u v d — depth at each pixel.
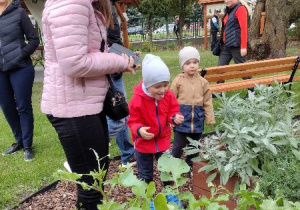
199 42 22.47
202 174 2.70
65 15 1.91
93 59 2.03
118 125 3.25
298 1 12.95
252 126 2.54
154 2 21.33
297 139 2.43
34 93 8.45
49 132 5.23
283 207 0.96
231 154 2.53
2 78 4.12
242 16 5.77
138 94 2.84
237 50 6.02
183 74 3.49
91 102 2.11
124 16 10.74
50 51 2.11
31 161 4.18
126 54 2.39
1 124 5.93
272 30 11.20
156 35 28.72
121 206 0.94
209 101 3.51
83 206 2.24
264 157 2.42
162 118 2.90
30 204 3.20
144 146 2.94
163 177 1.09
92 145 2.14
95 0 2.15
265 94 2.98
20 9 3.92
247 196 1.00
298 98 5.95
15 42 3.94
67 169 3.64
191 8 21.31
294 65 5.57
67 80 2.05
